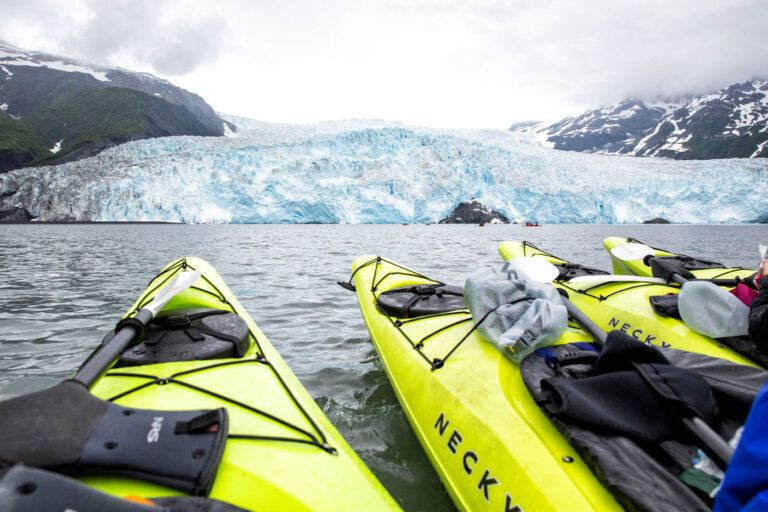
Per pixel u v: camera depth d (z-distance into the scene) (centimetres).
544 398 189
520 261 269
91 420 138
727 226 4359
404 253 1410
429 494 243
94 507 93
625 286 434
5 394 338
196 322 273
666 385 168
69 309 603
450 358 275
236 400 199
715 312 282
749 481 86
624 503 145
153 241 1891
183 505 120
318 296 686
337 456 180
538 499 168
